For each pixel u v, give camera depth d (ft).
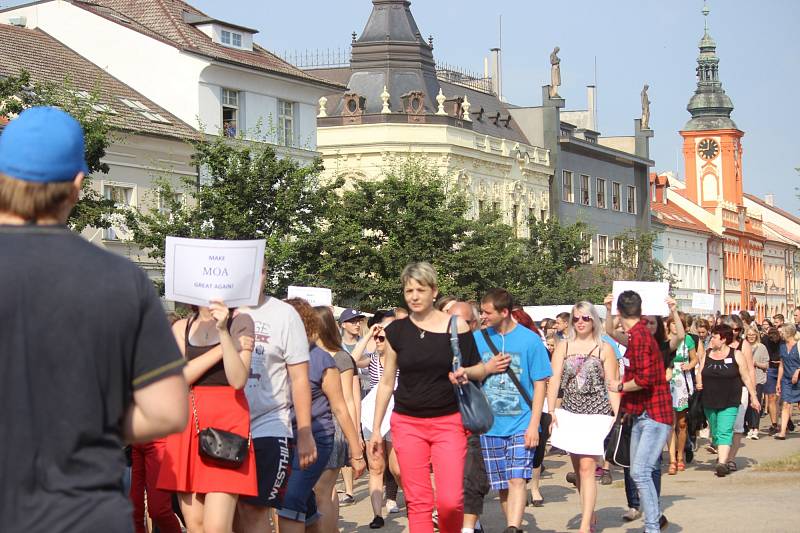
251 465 25.93
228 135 153.58
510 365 37.40
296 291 56.54
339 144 201.36
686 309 344.49
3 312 13.19
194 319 27.04
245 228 114.93
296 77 162.61
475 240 157.38
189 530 26.81
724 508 46.88
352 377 37.63
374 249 145.79
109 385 13.46
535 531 42.86
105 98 140.36
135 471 35.53
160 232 112.88
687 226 344.28
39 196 13.80
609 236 277.44
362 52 213.66
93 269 13.52
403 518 47.37
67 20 156.46
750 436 83.41
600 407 38.65
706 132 398.62
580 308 39.14
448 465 30.91
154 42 151.53
